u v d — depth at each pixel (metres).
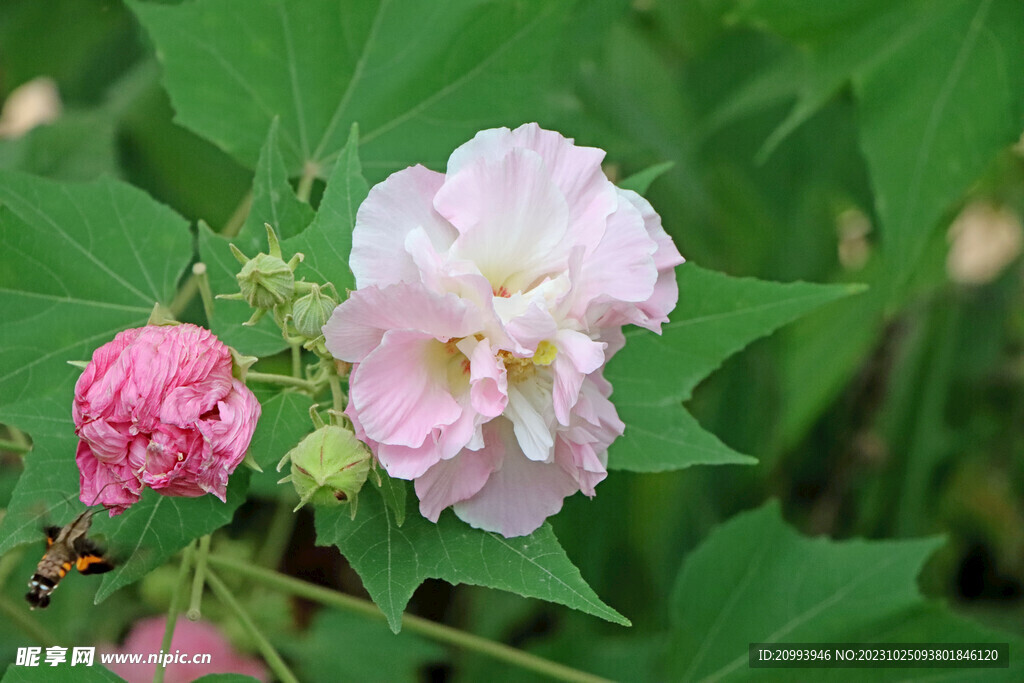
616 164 1.19
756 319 1.03
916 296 1.25
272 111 1.06
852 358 1.21
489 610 1.24
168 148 1.21
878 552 1.11
